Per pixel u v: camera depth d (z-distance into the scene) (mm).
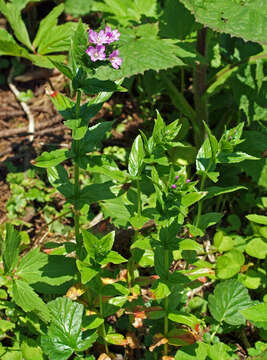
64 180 609
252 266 788
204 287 770
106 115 1030
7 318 697
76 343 610
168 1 853
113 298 632
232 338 726
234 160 630
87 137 585
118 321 703
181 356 626
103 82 546
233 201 889
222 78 830
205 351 632
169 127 593
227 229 820
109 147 940
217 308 683
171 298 642
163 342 621
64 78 1078
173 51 761
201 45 833
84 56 528
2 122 1002
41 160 570
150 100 1015
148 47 756
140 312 624
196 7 735
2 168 918
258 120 860
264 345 664
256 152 828
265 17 717
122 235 775
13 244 617
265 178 816
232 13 727
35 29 1178
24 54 833
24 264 627
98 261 557
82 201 595
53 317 614
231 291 687
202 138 878
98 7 930
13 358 625
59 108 573
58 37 862
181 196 564
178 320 607
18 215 848
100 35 521
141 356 695
